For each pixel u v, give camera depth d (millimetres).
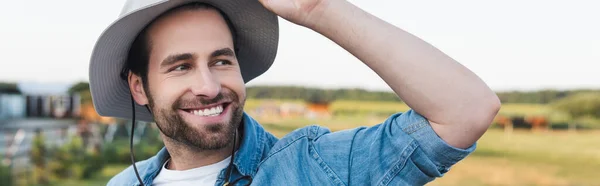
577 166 9875
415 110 1306
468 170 10008
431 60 1233
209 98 1388
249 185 1498
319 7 1256
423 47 1246
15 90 10305
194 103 1399
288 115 11445
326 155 1447
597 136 11312
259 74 1802
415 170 1331
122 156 10008
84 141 9992
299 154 1482
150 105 1498
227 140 1432
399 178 1348
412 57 1232
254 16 1590
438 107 1251
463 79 1231
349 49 1279
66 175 9297
